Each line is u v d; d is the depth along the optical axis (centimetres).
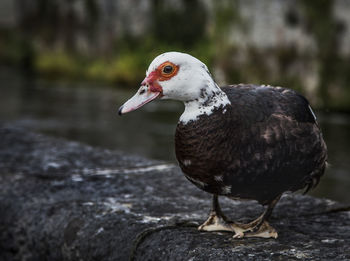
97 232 274
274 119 232
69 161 398
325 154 247
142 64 1309
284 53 1027
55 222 292
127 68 1334
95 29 1455
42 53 1647
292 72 1019
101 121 923
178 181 352
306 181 250
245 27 1083
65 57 1551
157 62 237
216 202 262
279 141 230
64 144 445
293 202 313
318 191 576
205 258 230
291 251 232
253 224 258
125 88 1305
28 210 308
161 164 392
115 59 1395
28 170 375
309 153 237
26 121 907
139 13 1327
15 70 1641
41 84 1354
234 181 233
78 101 1113
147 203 307
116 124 902
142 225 269
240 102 234
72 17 1527
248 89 247
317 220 281
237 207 308
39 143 446
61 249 285
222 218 262
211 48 1150
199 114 232
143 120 946
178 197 321
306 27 993
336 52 962
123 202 309
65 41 1559
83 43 1499
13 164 389
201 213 292
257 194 240
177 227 263
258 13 1058
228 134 229
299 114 238
